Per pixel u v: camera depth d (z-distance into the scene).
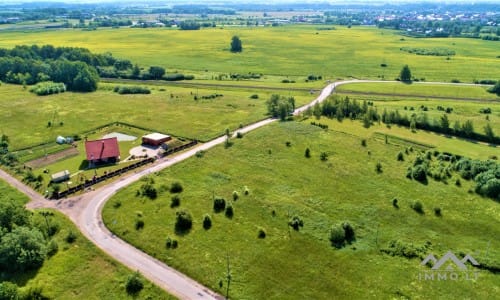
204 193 86.00
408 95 169.12
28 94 170.25
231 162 101.62
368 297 58.44
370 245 69.81
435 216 78.81
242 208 80.31
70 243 69.69
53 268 63.56
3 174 97.69
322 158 103.88
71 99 163.50
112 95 170.12
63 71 183.38
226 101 158.25
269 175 94.75
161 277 62.31
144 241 70.31
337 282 61.34
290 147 110.75
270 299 58.03
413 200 84.06
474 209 81.25
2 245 63.12
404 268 64.31
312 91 175.62
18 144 116.00
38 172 98.25
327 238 71.44
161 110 147.38
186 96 166.25
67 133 125.19
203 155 105.62
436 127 127.50
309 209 80.50
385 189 88.81
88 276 62.28
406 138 119.94
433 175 94.88
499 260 65.81
